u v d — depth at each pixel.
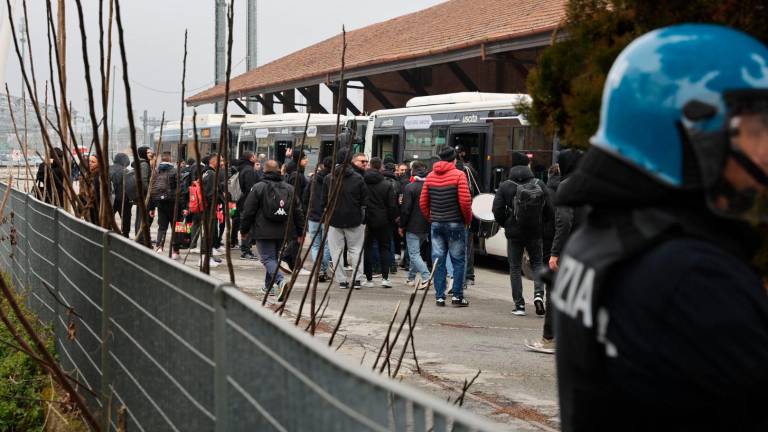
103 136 4.91
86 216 5.93
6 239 11.24
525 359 8.57
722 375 1.51
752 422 1.54
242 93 36.75
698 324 1.52
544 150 16.22
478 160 17.94
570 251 1.80
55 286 7.11
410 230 13.62
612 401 1.65
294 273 4.55
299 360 2.06
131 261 4.30
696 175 1.63
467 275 14.41
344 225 13.39
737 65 1.66
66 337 6.48
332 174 4.47
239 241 20.17
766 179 1.63
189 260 16.95
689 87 1.65
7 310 8.67
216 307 2.84
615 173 1.68
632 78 1.70
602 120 1.76
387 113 21.03
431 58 23.58
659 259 1.57
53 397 6.29
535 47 19.67
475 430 1.43
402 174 17.58
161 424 3.68
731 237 1.67
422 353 8.77
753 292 1.55
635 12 2.96
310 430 1.97
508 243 11.36
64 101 5.38
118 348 4.62
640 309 1.56
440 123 19.03
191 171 17.44
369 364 7.85
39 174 11.25
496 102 17.56
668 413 1.57
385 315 11.09
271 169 12.29
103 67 4.83
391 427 1.61
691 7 2.83
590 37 3.08
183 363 3.31
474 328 10.32
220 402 2.81
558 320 1.81
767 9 2.74
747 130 1.64
